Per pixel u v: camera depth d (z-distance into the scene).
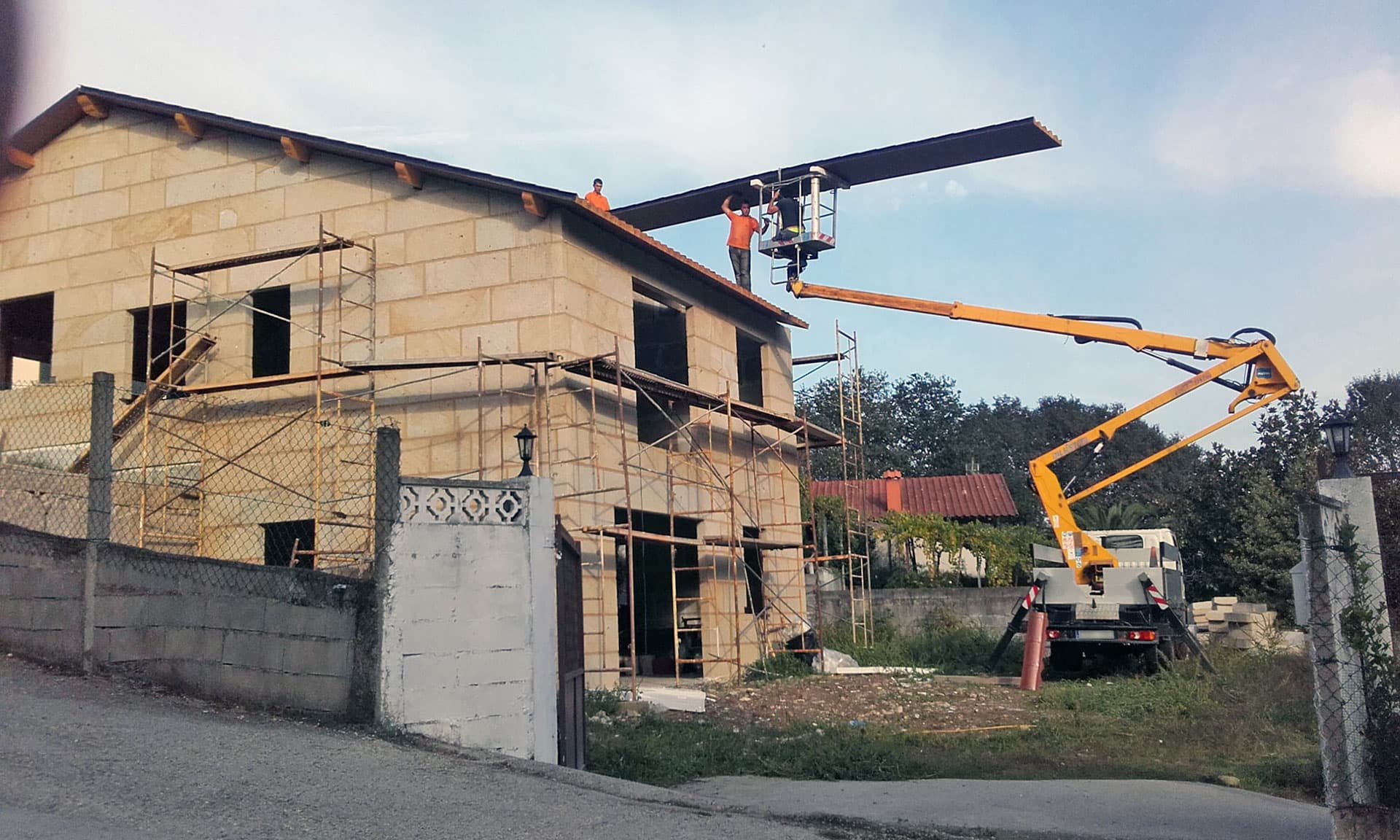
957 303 18.42
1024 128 18.95
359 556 14.34
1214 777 9.13
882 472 59.75
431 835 5.45
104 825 5.07
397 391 15.34
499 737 7.71
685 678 17.48
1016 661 19.41
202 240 16.83
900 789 8.26
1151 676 15.94
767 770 9.33
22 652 8.72
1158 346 17.39
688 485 17.50
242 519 15.84
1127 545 19.59
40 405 16.22
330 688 7.59
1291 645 18.88
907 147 19.78
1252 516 28.50
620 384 14.58
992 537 28.16
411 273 15.55
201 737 6.88
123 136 17.58
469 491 7.90
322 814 5.61
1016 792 8.12
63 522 10.72
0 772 5.71
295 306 16.17
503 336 14.93
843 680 16.75
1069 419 65.88
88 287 17.42
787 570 21.09
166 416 16.17
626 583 18.59
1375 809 6.05
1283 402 31.02
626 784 7.05
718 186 21.30
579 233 15.29
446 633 7.64
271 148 16.62
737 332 20.06
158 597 8.33
